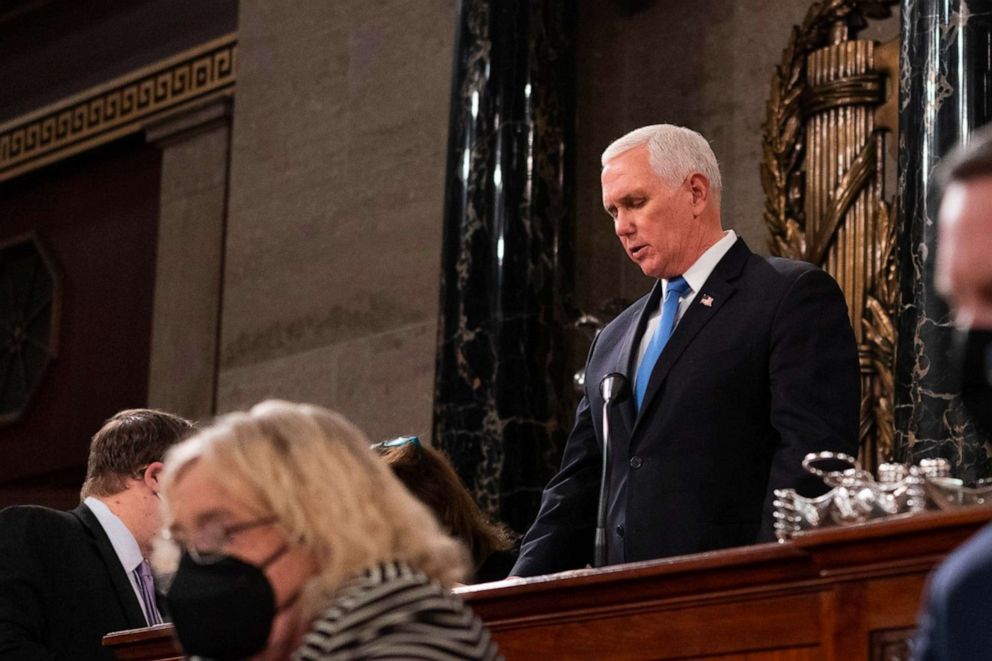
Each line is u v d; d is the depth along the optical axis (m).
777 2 15.26
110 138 21.05
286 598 4.50
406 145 17.19
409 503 4.60
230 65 19.70
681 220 8.12
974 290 3.42
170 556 4.87
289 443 4.53
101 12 21.70
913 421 11.44
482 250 14.81
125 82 20.92
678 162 8.16
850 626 5.16
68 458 20.91
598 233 15.42
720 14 15.60
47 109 21.95
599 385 8.20
